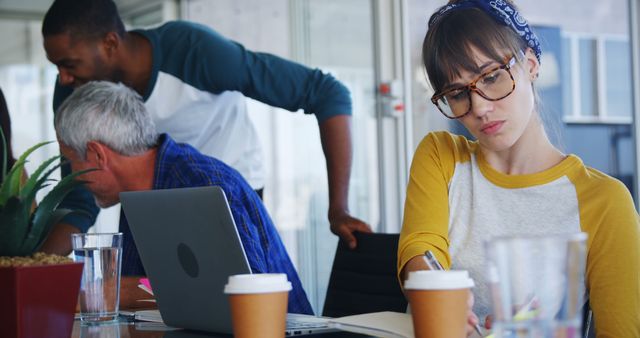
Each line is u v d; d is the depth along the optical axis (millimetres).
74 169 2059
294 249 4102
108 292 1659
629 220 1482
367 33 3590
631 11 2936
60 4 2508
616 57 3094
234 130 2824
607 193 1521
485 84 1433
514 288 776
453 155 1718
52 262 1343
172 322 1570
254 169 2922
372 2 3551
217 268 1407
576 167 1590
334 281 2264
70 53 2494
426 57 1500
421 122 3414
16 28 4773
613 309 1420
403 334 1212
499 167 1656
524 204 1598
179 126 2715
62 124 2021
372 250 2188
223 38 2719
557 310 771
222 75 2656
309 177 3994
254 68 2682
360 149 3664
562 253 769
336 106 2703
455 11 1464
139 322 1659
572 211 1545
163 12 4648
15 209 1353
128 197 1562
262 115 4168
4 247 1382
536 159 1616
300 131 4031
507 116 1435
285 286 1107
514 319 775
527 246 774
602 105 3111
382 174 3518
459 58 1430
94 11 2500
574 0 3150
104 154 2006
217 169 1999
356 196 3693
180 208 1435
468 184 1682
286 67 2721
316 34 3924
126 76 2621
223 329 1450
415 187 1705
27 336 1270
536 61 1533
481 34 1423
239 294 1086
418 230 1617
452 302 1006
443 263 1591
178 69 2664
